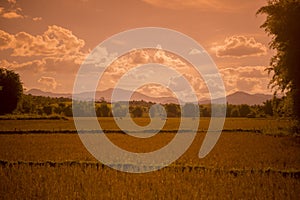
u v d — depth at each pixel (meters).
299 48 36.53
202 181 18.08
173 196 15.36
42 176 18.77
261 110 114.94
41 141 36.53
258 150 29.36
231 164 22.61
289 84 37.97
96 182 17.72
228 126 61.88
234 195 15.61
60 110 119.94
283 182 17.70
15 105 100.25
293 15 36.81
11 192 15.76
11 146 32.00
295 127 40.94
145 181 17.97
